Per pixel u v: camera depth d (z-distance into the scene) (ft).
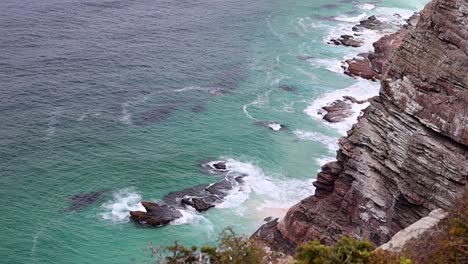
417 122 157.89
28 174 242.78
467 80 148.46
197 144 273.33
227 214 227.61
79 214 223.92
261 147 272.92
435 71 154.61
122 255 205.57
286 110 306.35
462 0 151.74
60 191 235.40
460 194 142.31
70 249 207.31
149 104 306.14
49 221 219.20
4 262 198.90
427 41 158.92
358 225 174.81
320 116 300.40
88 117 288.30
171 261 111.75
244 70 351.87
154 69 344.49
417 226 114.11
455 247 98.78
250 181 247.70
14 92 301.84
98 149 263.90
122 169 251.19
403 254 102.94
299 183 247.70
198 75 342.03
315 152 269.64
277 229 199.21
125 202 231.71
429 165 154.20
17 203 226.58
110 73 334.65
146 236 214.90
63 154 257.75
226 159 262.88
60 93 306.96
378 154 168.76
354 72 345.51
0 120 277.03
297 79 341.82
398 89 162.30
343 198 181.37
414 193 156.87
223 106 309.22
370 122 171.73
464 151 148.97
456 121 148.25
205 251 111.45
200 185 244.63
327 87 332.80
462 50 151.74
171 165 256.11
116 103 303.89
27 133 269.85
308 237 185.98
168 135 279.49
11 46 351.46
